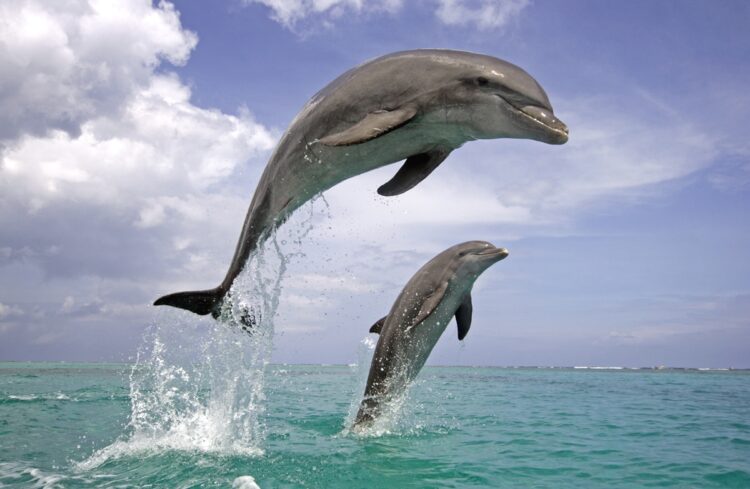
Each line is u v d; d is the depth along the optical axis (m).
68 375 25.62
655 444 7.70
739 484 5.58
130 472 5.67
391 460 6.23
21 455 6.69
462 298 7.95
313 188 5.27
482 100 4.52
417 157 4.93
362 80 4.80
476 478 5.56
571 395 16.78
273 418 9.55
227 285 6.32
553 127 4.35
